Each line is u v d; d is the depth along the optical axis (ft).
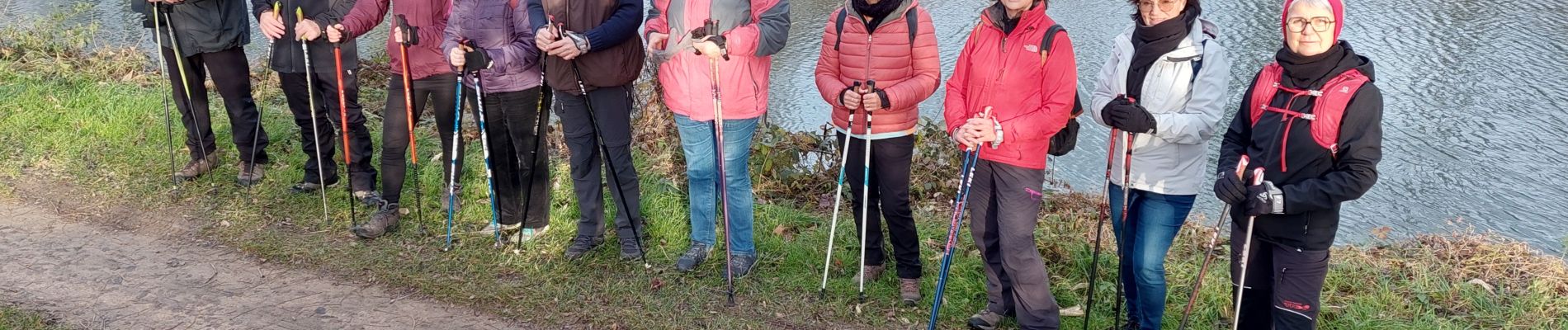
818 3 50.65
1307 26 9.33
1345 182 9.33
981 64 11.23
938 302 12.15
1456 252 15.66
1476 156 30.14
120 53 27.76
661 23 13.35
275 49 16.47
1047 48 10.71
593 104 13.76
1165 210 11.19
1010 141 10.89
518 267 14.49
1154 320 12.01
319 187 17.35
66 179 17.78
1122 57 11.24
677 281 14.11
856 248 15.30
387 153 15.40
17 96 22.24
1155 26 10.53
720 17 12.66
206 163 17.94
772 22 12.68
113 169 18.24
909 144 12.63
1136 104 10.41
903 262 13.39
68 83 23.93
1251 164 10.35
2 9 37.86
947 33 42.98
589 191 14.57
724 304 13.51
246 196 17.08
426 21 14.85
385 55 29.63
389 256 14.89
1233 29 44.06
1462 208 25.98
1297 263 10.16
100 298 13.47
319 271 14.44
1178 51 10.51
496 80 14.29
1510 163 29.45
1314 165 9.68
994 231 12.17
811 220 16.76
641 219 16.05
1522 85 37.42
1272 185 9.73
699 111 13.23
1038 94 10.99
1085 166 27.76
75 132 20.12
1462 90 36.76
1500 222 24.97
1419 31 45.16
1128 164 10.80
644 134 20.38
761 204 17.25
